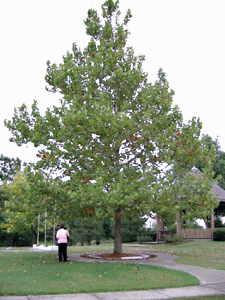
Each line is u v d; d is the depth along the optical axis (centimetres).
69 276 848
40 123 1175
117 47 1452
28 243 4856
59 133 1120
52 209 1205
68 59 1445
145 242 2858
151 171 1193
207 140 4206
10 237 4588
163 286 770
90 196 1012
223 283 826
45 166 1210
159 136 1190
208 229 2472
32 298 631
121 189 1006
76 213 1243
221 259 1360
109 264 1071
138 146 1242
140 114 1321
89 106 1216
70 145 1116
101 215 1157
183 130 1250
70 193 1046
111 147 1250
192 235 2433
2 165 4912
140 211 1246
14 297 636
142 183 1069
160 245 2311
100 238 3641
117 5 1507
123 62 1388
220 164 3919
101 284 765
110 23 1527
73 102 1180
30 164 1166
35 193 1099
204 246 1994
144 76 1425
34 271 926
